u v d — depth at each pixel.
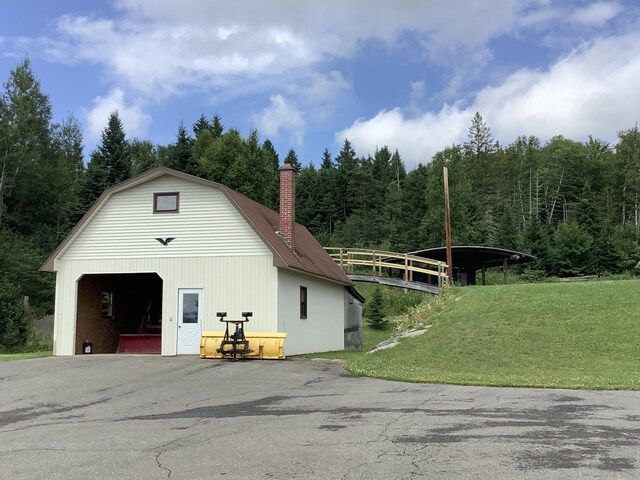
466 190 72.25
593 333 17.50
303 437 7.53
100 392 12.34
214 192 20.67
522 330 18.33
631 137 88.69
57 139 55.47
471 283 43.59
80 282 21.75
